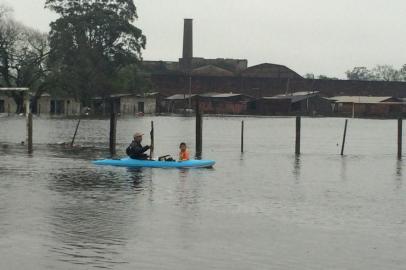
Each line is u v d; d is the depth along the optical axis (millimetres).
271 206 23484
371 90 146000
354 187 28844
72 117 105562
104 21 108312
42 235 18375
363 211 22719
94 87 108250
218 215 21656
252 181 30188
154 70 165125
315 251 17156
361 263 16141
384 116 128750
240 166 36750
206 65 160750
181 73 156750
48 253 16578
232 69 167500
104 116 110375
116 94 120875
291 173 33938
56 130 70062
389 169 36562
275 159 41656
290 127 85938
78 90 106250
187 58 162750
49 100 126812
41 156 40844
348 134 73438
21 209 22078
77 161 37625
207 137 63625
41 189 26516
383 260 16406
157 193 25844
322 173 34188
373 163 39969
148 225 19875
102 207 22594
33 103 109438
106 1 111312
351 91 145250
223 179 30500
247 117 120500
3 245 17266
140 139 35188
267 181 30344
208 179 30297
